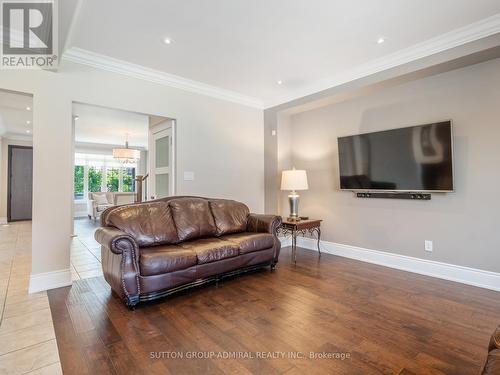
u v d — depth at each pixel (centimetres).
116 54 309
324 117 442
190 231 332
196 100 404
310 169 464
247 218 389
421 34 271
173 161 395
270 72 360
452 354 179
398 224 359
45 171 285
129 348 186
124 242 239
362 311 238
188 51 303
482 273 293
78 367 167
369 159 378
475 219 298
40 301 257
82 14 234
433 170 320
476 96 295
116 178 1048
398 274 334
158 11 232
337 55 313
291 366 168
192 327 213
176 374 161
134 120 599
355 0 220
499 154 282
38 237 281
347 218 415
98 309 242
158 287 252
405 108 349
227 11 233
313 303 254
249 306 248
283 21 248
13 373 162
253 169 477
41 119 282
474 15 241
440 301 258
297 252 445
